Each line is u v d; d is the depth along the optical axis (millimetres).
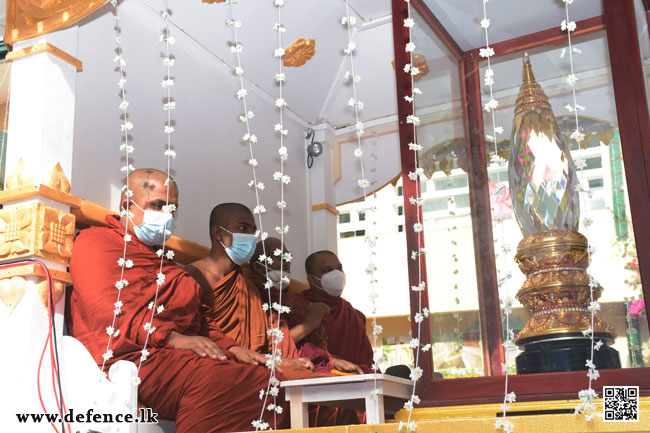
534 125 2633
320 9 5238
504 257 2492
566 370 2363
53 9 3488
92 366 2982
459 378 2525
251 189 5375
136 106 4250
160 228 3424
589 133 2533
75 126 3727
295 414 2578
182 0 4516
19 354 3014
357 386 2500
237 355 3324
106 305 3109
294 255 5887
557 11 2670
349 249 12898
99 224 3605
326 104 6195
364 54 5773
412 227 2738
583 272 2451
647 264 2275
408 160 2797
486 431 2137
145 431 2938
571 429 2053
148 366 3006
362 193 6328
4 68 3547
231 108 5258
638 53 2445
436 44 2861
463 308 2609
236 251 3945
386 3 5305
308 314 4215
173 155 3639
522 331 2504
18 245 3137
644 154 2344
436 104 2811
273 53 5340
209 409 2910
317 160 6289
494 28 2791
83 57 3857
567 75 2623
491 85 2738
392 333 11820
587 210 2471
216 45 4961
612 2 2506
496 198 2660
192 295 3424
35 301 3100
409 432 2213
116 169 3992
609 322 2352
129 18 4285
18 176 3299
